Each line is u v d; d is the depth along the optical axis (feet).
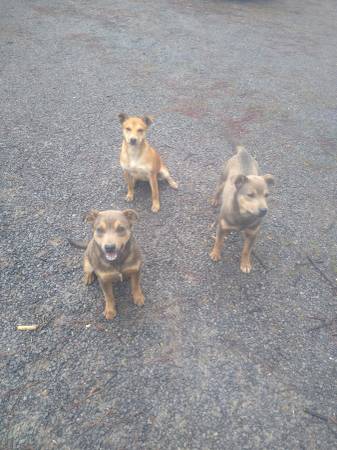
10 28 10.34
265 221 4.92
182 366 3.31
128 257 3.43
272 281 4.14
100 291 3.94
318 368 3.34
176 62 9.29
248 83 8.57
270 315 3.78
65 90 7.75
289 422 2.96
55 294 3.87
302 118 7.38
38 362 3.28
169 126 6.86
